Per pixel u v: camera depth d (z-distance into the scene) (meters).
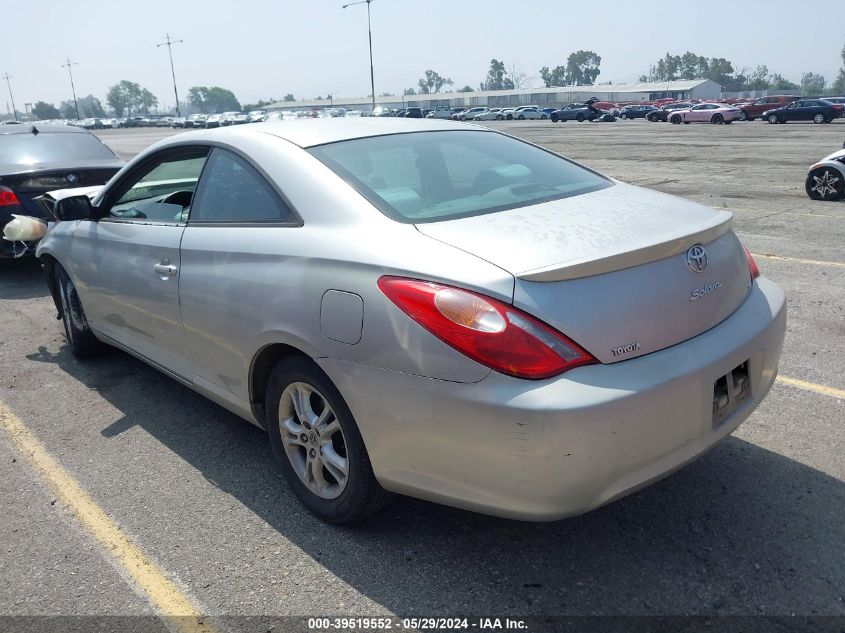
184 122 78.50
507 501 2.29
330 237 2.69
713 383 2.44
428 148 3.30
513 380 2.19
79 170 7.41
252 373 3.08
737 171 15.41
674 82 121.44
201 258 3.23
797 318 5.22
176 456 3.63
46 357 5.17
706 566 2.61
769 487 3.09
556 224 2.60
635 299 2.34
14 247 7.15
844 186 10.67
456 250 2.41
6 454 3.71
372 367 2.46
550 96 123.44
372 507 2.78
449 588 2.56
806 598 2.43
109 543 2.91
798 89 145.75
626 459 2.27
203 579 2.67
